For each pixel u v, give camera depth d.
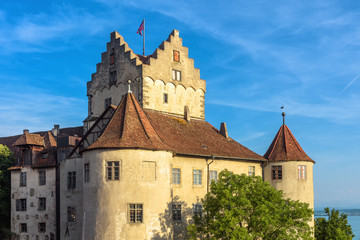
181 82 55.06
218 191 38.34
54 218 53.28
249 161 53.09
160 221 39.22
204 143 49.94
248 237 35.44
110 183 38.50
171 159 41.62
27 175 56.16
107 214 38.12
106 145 38.97
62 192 50.47
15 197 56.66
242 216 37.75
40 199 54.88
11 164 60.09
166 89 53.38
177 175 45.06
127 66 52.53
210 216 39.25
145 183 38.91
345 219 61.38
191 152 45.84
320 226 60.09
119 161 38.66
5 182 59.28
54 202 53.50
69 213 49.59
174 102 54.09
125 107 41.91
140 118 41.66
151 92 51.56
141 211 38.50
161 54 53.22
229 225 35.91
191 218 45.69
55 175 54.03
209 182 47.94
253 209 38.66
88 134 47.59
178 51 55.41
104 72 55.16
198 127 53.88
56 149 55.50
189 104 55.88
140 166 38.91
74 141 54.47
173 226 43.84
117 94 53.41
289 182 53.53
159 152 40.00
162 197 39.69
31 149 56.28
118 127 40.44
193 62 57.12
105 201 38.38
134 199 38.34
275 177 54.25
